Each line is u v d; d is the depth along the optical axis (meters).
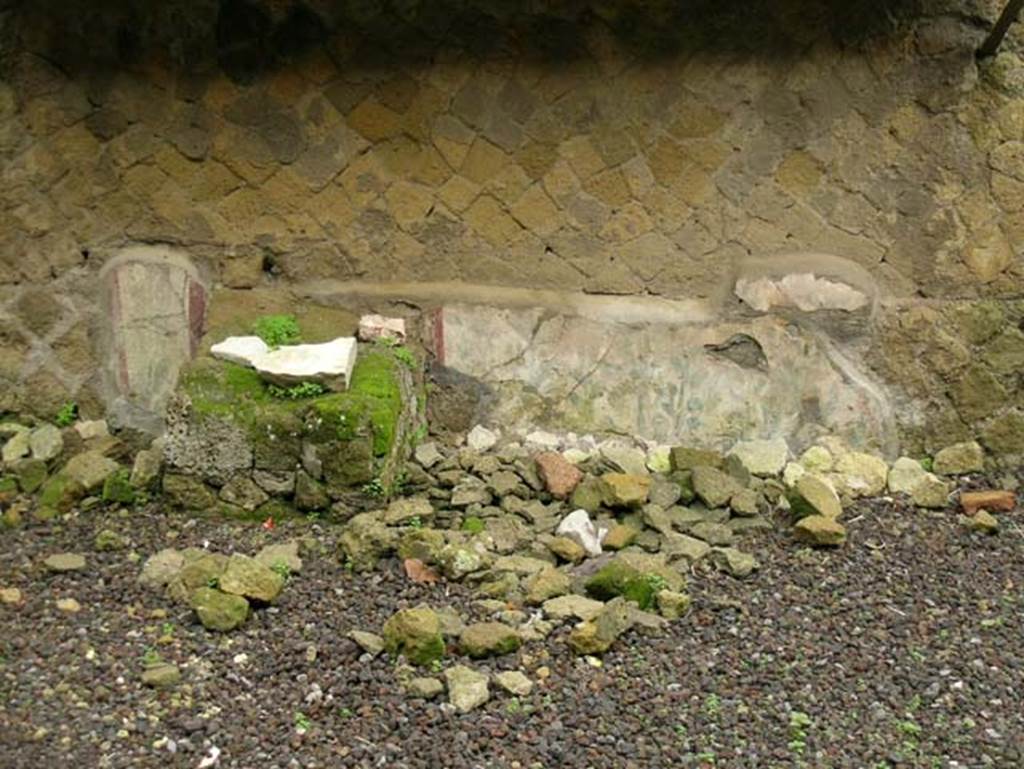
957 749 3.26
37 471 4.71
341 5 4.62
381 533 4.04
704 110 4.73
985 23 4.53
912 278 4.79
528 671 3.53
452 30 4.68
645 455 4.75
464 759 3.15
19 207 4.85
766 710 3.40
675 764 3.16
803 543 4.31
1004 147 4.65
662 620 3.79
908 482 4.70
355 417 4.19
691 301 4.86
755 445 4.75
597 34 4.66
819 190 4.77
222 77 4.79
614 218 4.83
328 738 3.22
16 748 3.11
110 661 3.52
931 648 3.73
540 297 4.88
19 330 4.91
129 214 4.90
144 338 4.93
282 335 4.74
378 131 4.82
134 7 4.66
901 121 4.68
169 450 4.32
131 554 4.14
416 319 4.90
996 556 4.27
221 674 3.48
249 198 4.89
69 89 4.80
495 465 4.60
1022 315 4.75
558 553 4.14
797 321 4.80
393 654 3.55
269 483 4.28
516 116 4.78
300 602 3.84
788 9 4.58
